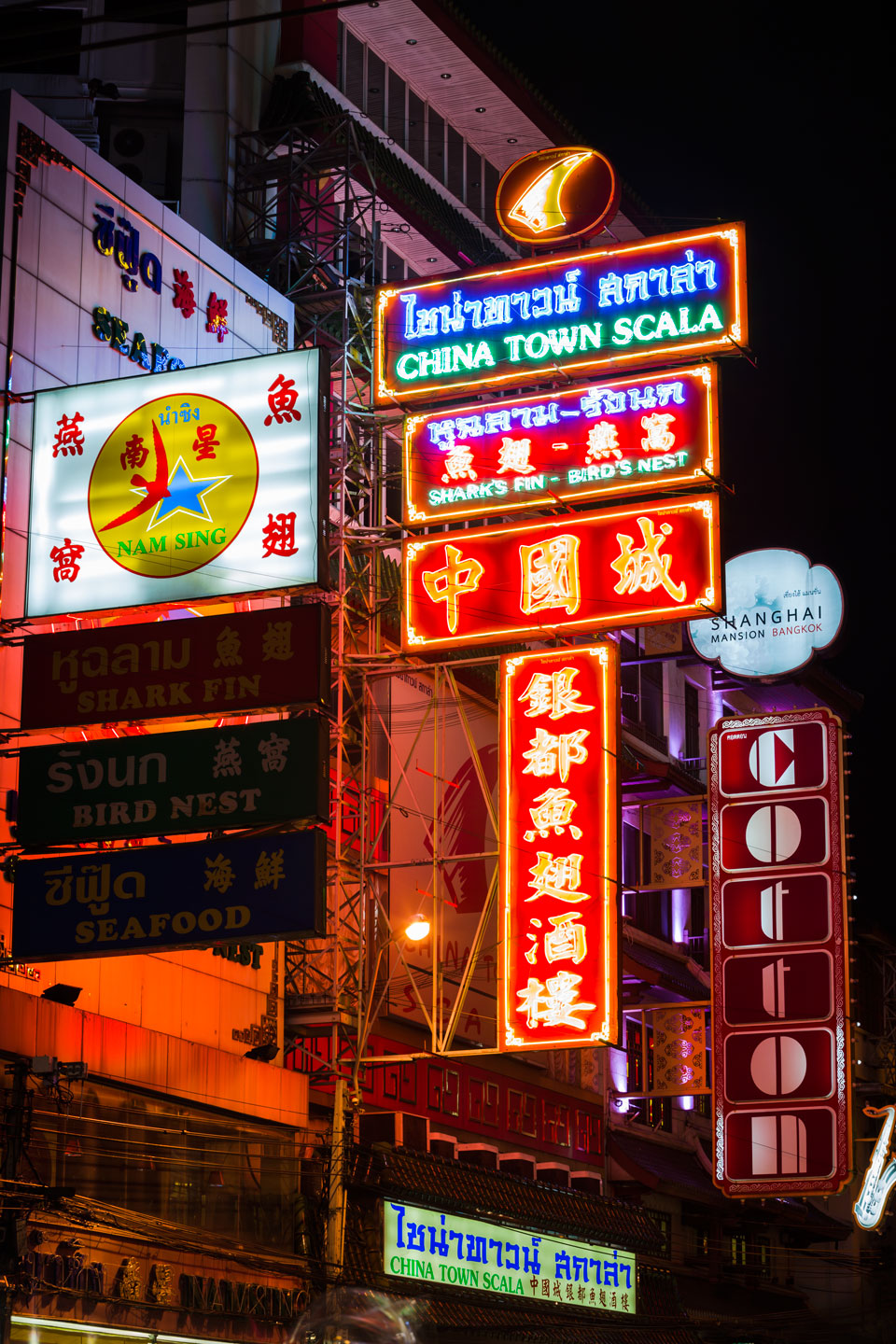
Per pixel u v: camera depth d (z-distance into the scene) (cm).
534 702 2831
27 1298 2091
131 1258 2391
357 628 3075
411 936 2928
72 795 2309
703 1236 4528
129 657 2377
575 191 3038
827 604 4431
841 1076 3512
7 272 2584
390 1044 3275
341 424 3141
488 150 4672
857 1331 5269
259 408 2522
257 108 3750
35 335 2639
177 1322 2406
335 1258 2767
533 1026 2706
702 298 2819
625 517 2805
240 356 3192
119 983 2539
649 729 4809
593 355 2859
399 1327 2847
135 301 2897
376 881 3106
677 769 4484
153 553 2502
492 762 3784
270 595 2447
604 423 2834
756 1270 4744
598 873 2734
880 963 5934
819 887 3641
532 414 2880
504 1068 3734
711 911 3709
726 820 3753
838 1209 5341
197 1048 2602
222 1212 2630
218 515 2494
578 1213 3603
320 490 2481
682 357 2822
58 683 2389
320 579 2439
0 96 2644
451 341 2952
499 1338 3184
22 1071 2047
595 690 2806
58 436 2580
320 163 3588
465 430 2909
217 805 2258
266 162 3609
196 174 3594
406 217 3925
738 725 3800
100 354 2783
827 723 3728
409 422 2950
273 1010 2930
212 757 2281
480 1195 3209
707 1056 3928
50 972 2408
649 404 2819
